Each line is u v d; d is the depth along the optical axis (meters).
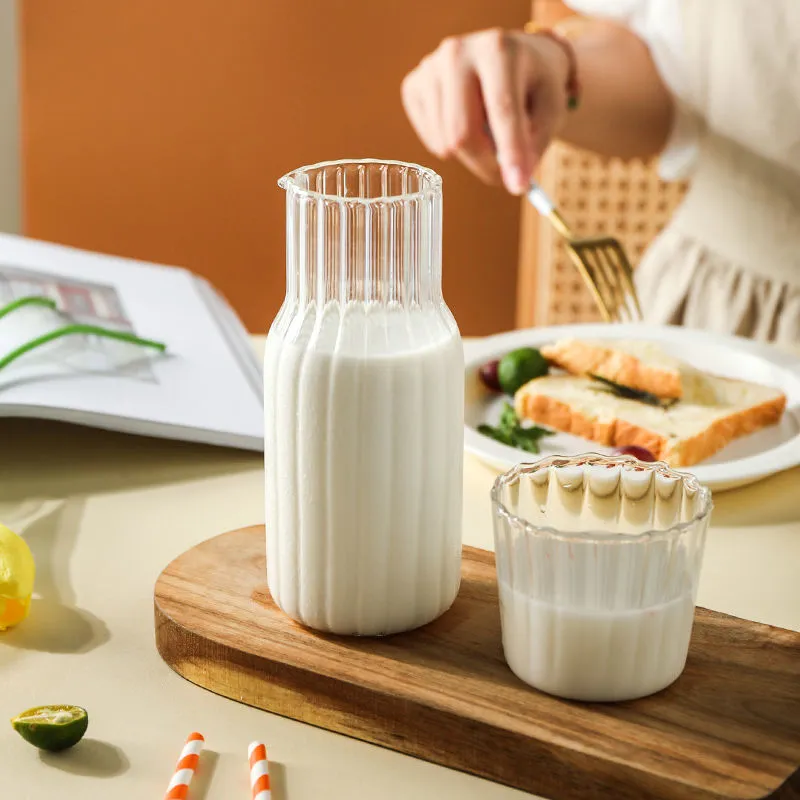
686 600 0.67
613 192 2.08
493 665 0.72
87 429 1.12
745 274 1.72
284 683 0.71
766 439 1.09
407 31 2.36
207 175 2.47
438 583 0.75
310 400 0.69
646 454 1.02
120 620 0.81
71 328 1.10
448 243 2.53
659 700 0.68
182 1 2.33
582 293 2.10
